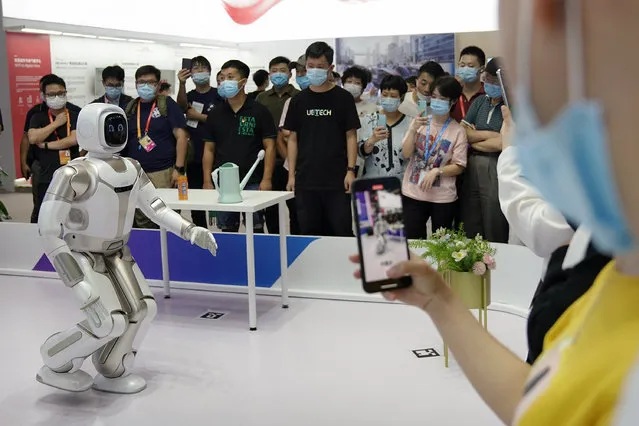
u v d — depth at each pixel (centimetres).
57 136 639
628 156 50
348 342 439
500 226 514
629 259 66
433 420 331
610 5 49
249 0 726
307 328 468
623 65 49
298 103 569
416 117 527
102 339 351
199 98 660
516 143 59
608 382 62
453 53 670
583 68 51
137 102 625
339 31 702
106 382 375
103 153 364
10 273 632
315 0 707
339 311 502
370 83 689
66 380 366
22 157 655
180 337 457
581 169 52
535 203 205
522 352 416
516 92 58
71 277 341
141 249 575
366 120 566
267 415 342
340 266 532
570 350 71
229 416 342
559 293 116
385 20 687
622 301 66
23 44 668
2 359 424
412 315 488
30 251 627
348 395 362
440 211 520
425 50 679
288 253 543
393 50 689
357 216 119
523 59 56
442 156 514
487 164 511
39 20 640
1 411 352
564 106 54
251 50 742
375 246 119
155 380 388
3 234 633
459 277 375
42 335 470
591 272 113
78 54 680
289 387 374
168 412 349
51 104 630
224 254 557
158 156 620
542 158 55
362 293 527
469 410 341
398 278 119
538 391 72
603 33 50
